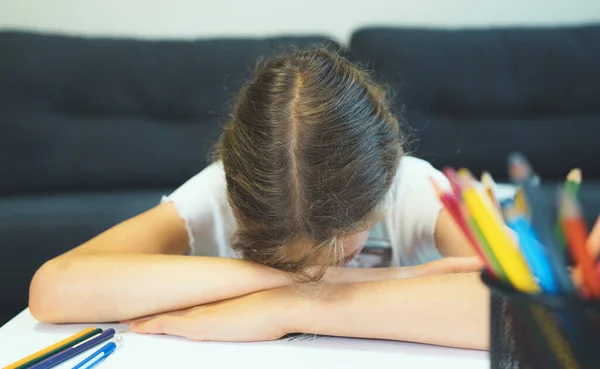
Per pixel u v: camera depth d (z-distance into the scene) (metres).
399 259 0.76
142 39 1.46
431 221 0.71
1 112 1.35
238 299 0.51
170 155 1.36
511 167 0.25
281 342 0.48
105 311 0.52
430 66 1.38
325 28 1.54
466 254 0.65
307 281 0.50
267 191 0.48
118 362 0.44
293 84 0.50
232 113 0.64
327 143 0.47
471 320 0.45
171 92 1.39
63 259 0.56
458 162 1.36
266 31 1.54
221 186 0.70
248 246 0.53
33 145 1.35
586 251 0.23
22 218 1.10
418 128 1.36
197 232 0.71
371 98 0.54
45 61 1.39
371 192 0.49
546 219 0.24
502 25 1.51
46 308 0.52
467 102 1.38
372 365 0.43
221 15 1.53
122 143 1.36
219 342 0.48
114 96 1.39
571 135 1.35
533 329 0.25
